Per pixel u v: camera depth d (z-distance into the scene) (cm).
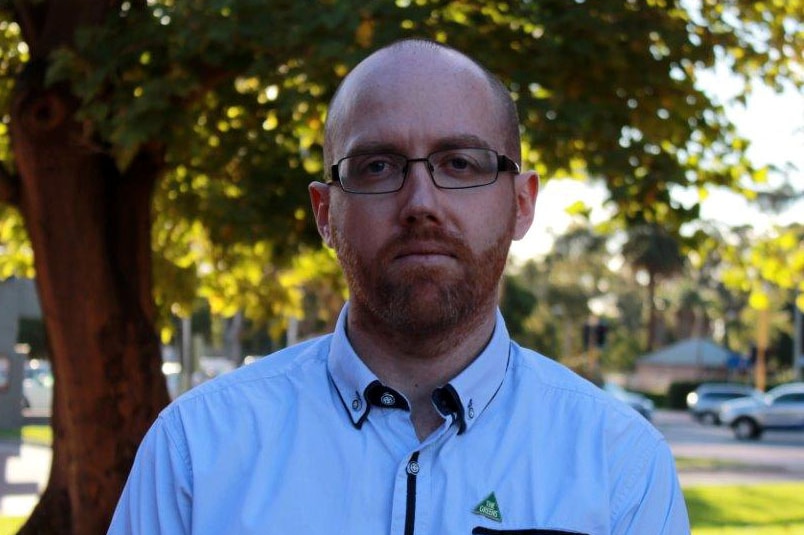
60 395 821
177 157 785
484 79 220
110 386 797
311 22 672
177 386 3247
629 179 800
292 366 221
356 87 217
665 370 6150
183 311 1136
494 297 217
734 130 919
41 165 777
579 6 777
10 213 1072
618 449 211
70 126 775
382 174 211
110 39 735
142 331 816
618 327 8406
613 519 207
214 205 965
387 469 205
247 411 214
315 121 832
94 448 796
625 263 6519
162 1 819
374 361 215
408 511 200
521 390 214
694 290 7381
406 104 211
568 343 6938
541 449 209
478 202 211
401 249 207
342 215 214
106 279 797
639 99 836
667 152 859
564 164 844
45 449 2181
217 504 205
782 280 965
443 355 212
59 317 794
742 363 4319
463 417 207
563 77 803
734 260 970
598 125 777
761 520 1216
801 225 949
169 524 209
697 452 2556
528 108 743
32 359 4509
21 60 930
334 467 205
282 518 201
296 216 923
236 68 749
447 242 207
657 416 4481
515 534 199
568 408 215
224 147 904
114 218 813
